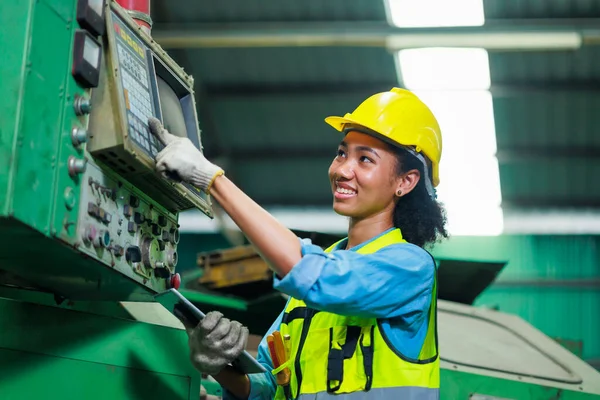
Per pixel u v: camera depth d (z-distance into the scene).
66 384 2.21
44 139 1.87
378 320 2.28
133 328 2.41
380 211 2.49
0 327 2.10
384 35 10.44
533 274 12.64
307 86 11.74
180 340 2.53
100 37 2.09
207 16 11.04
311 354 2.34
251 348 4.40
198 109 11.99
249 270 4.86
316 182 12.79
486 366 3.73
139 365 2.39
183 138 2.19
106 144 2.03
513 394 3.62
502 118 11.76
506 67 11.13
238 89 11.86
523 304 12.59
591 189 12.47
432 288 2.35
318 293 2.14
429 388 2.25
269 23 10.91
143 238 2.27
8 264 2.10
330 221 12.93
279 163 12.63
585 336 12.44
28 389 2.13
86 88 2.02
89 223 2.00
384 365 2.24
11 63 1.83
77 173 1.95
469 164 12.30
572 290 12.59
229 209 2.13
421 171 2.52
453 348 3.80
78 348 2.26
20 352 2.13
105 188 2.07
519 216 12.77
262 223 2.13
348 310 2.18
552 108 11.59
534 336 4.20
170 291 2.21
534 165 12.26
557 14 10.37
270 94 11.84
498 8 10.34
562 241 12.70
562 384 3.79
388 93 2.55
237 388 2.51
